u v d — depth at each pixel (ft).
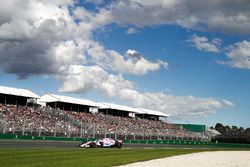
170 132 290.76
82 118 239.91
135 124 280.51
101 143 137.80
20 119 189.37
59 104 254.27
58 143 149.89
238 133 304.30
